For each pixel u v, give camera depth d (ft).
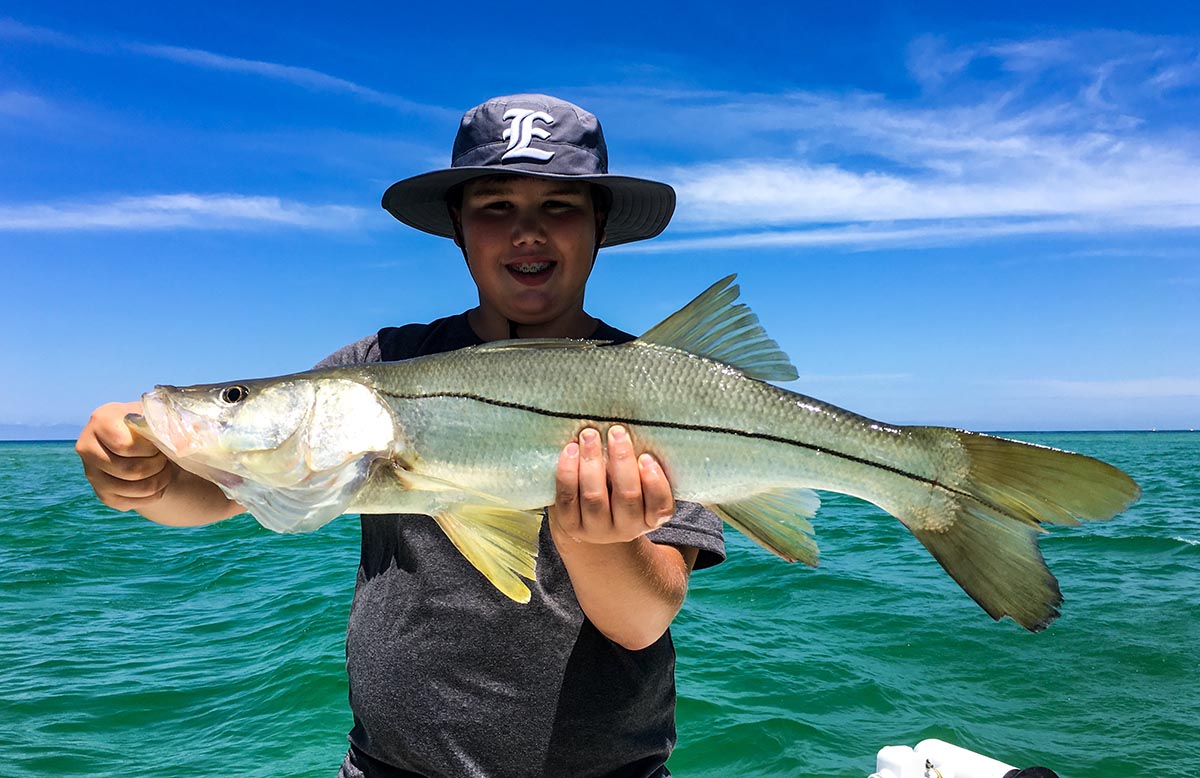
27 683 7.63
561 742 2.70
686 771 6.11
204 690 7.46
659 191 3.30
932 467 2.70
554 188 3.06
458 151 3.21
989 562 2.60
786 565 12.36
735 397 2.75
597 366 2.74
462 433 2.74
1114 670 7.93
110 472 2.50
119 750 6.33
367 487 2.73
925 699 7.23
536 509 2.74
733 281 2.78
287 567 12.85
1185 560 13.43
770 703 7.07
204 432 2.69
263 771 5.96
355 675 2.88
